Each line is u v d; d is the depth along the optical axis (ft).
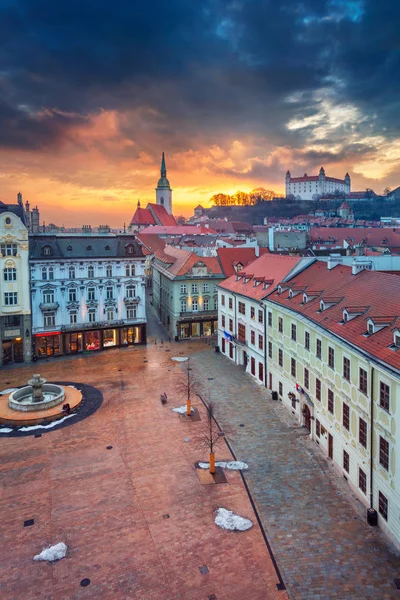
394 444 89.66
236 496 107.45
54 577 82.99
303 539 92.17
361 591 78.59
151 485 112.68
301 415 145.69
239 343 207.10
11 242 215.10
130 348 246.06
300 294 159.43
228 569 84.23
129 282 245.45
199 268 265.34
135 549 89.97
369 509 97.50
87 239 240.94
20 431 145.07
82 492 110.11
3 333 217.15
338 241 458.50
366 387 101.86
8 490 111.45
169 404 165.07
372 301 121.70
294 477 115.65
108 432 143.23
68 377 197.26
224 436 138.92
